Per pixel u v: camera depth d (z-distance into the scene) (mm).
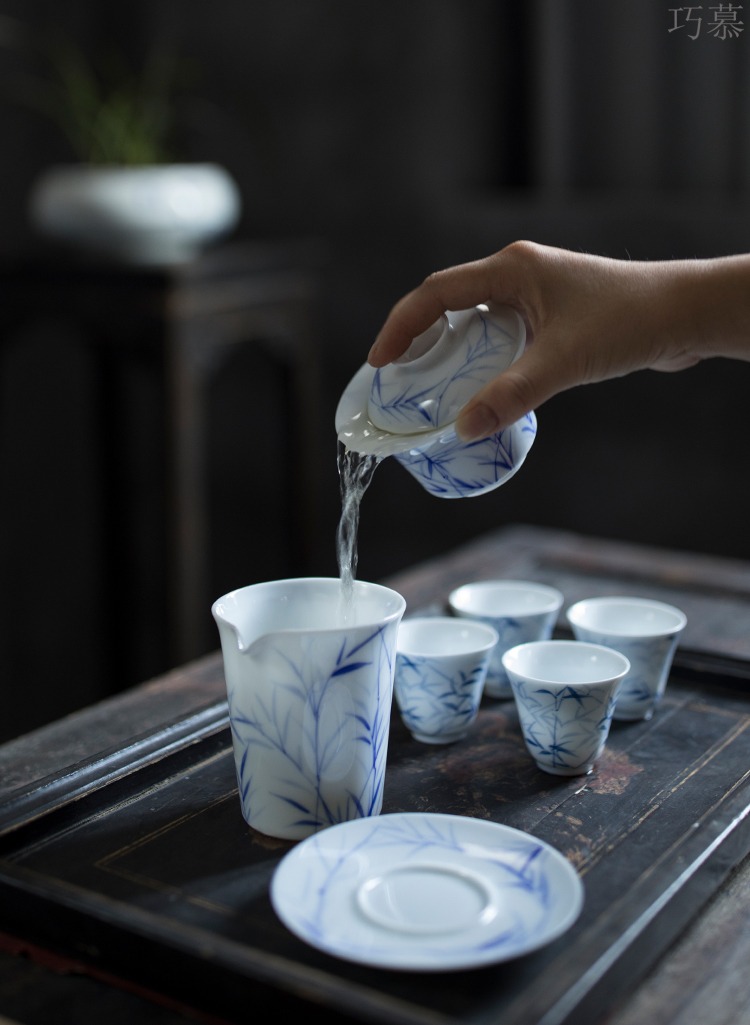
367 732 721
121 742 852
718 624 1146
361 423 833
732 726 913
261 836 744
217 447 2338
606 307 809
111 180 1787
